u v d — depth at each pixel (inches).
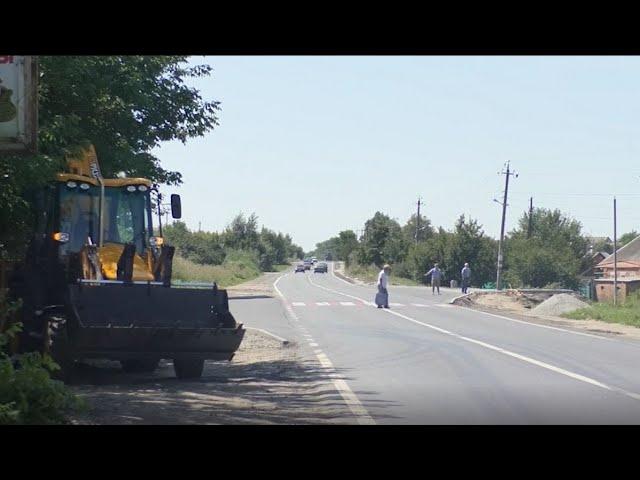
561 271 4018.2
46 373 425.7
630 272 4158.5
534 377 715.4
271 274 5767.7
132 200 734.5
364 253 5433.1
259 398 591.8
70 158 691.4
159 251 732.7
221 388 642.8
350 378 705.6
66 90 713.0
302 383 677.9
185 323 662.5
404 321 1476.4
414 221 6107.3
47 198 720.3
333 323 1412.4
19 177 615.2
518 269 4042.8
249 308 1856.5
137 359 671.8
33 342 685.9
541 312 1849.2
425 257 4387.3
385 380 692.7
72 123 673.0
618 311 1686.8
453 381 687.7
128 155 847.7
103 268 696.4
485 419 509.7
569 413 531.8
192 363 685.9
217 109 957.8
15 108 441.1
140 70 837.2
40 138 648.4
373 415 521.0
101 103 777.6
